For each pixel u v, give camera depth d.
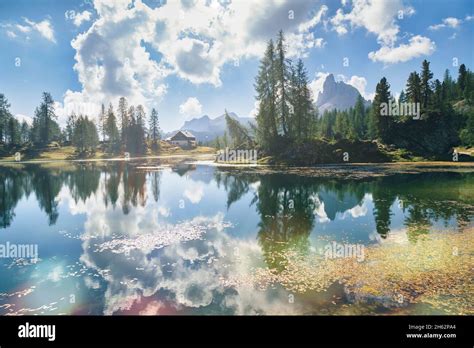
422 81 82.81
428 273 11.13
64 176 46.25
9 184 37.91
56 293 10.48
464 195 26.30
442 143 73.50
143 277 11.65
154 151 131.25
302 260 12.80
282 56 61.81
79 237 17.00
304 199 26.52
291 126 63.09
